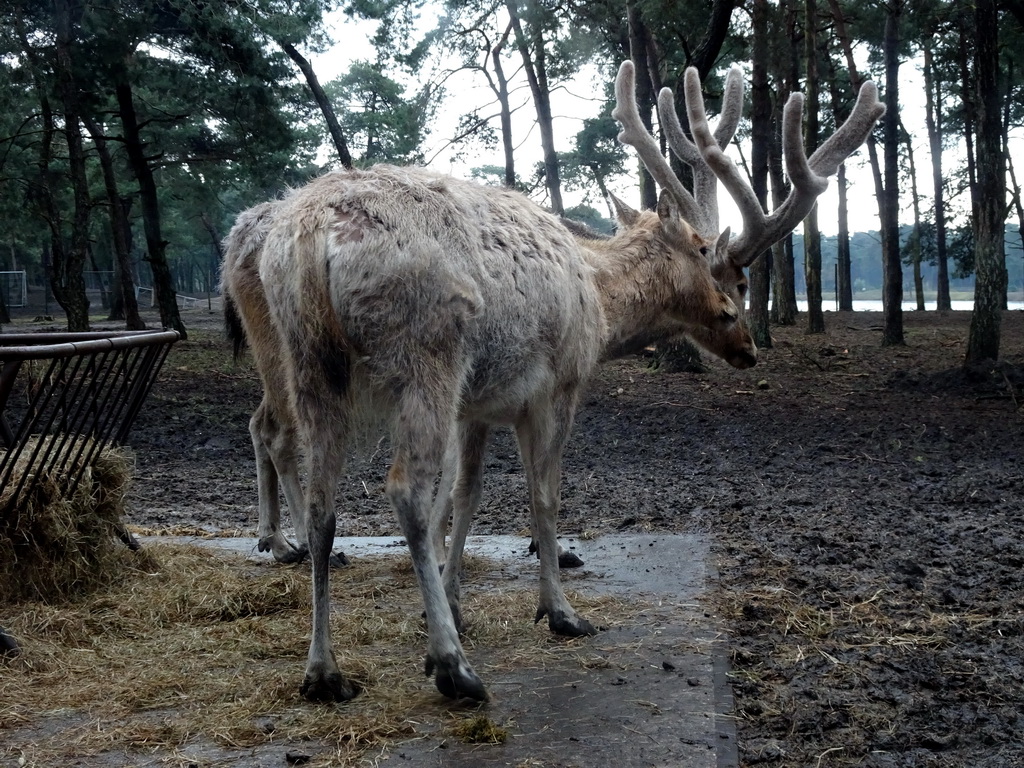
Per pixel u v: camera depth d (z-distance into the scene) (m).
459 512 4.45
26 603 4.51
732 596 4.88
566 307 4.13
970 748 3.26
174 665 3.90
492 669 3.90
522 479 8.52
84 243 20.11
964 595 4.89
